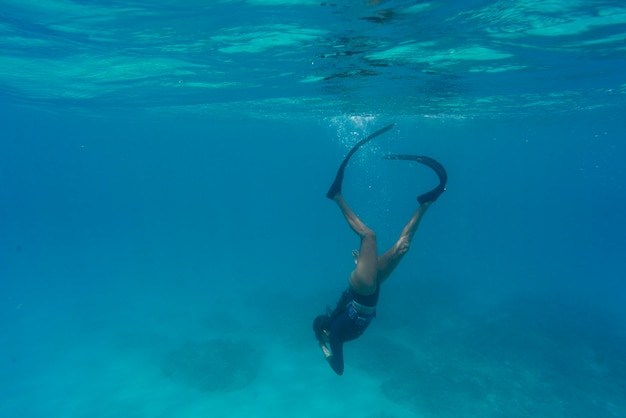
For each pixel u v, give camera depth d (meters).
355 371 16.16
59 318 24.41
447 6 6.18
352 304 5.08
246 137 52.66
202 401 14.47
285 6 6.18
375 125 31.59
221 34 7.90
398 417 13.55
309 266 40.19
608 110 22.91
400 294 24.97
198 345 18.03
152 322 22.72
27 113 32.41
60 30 7.86
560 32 7.82
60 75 13.06
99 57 10.27
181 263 43.31
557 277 38.56
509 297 27.20
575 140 43.12
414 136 42.22
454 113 23.80
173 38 8.25
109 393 15.27
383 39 8.18
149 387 15.49
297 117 28.16
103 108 24.11
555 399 14.41
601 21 7.14
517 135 39.78
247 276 35.12
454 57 9.93
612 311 25.64
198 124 37.09
